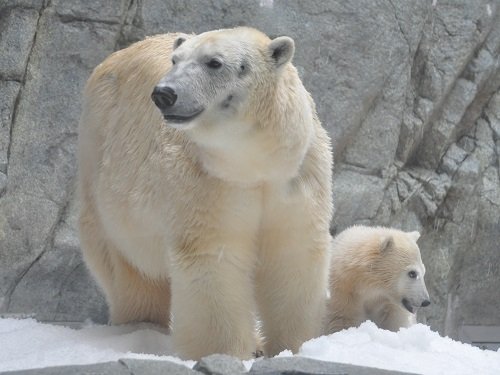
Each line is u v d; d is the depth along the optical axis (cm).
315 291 880
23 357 841
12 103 1334
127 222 936
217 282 826
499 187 1620
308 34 1446
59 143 1353
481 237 1628
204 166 809
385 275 1113
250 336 859
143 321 1041
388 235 1121
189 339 836
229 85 775
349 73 1468
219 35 799
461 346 888
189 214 819
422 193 1574
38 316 1330
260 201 830
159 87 752
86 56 1366
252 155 791
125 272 1012
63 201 1355
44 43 1351
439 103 1573
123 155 939
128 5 1382
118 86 1002
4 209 1320
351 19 1464
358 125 1499
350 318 1122
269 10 1430
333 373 658
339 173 1494
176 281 835
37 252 1335
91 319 1365
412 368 785
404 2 1498
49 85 1352
